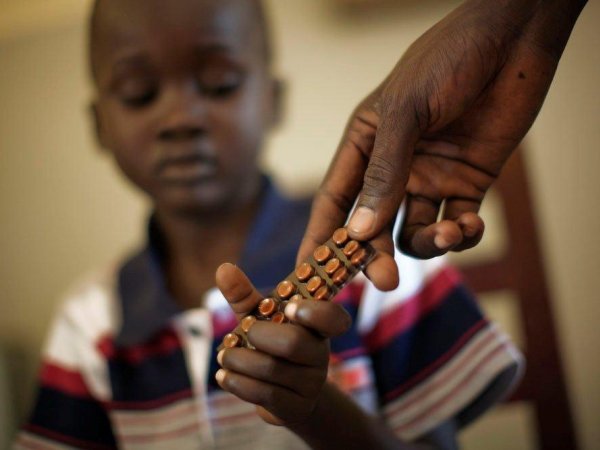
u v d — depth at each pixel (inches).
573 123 25.6
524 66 9.8
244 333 9.8
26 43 32.3
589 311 25.5
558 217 25.8
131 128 17.3
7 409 30.4
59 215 31.8
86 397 19.3
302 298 9.5
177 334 18.1
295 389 9.6
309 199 19.8
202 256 19.1
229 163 17.3
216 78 17.0
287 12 28.7
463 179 10.5
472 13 9.8
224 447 16.7
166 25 16.4
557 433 21.3
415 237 9.6
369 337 17.6
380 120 9.6
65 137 31.8
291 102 28.6
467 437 27.4
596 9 25.3
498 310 27.4
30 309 32.0
